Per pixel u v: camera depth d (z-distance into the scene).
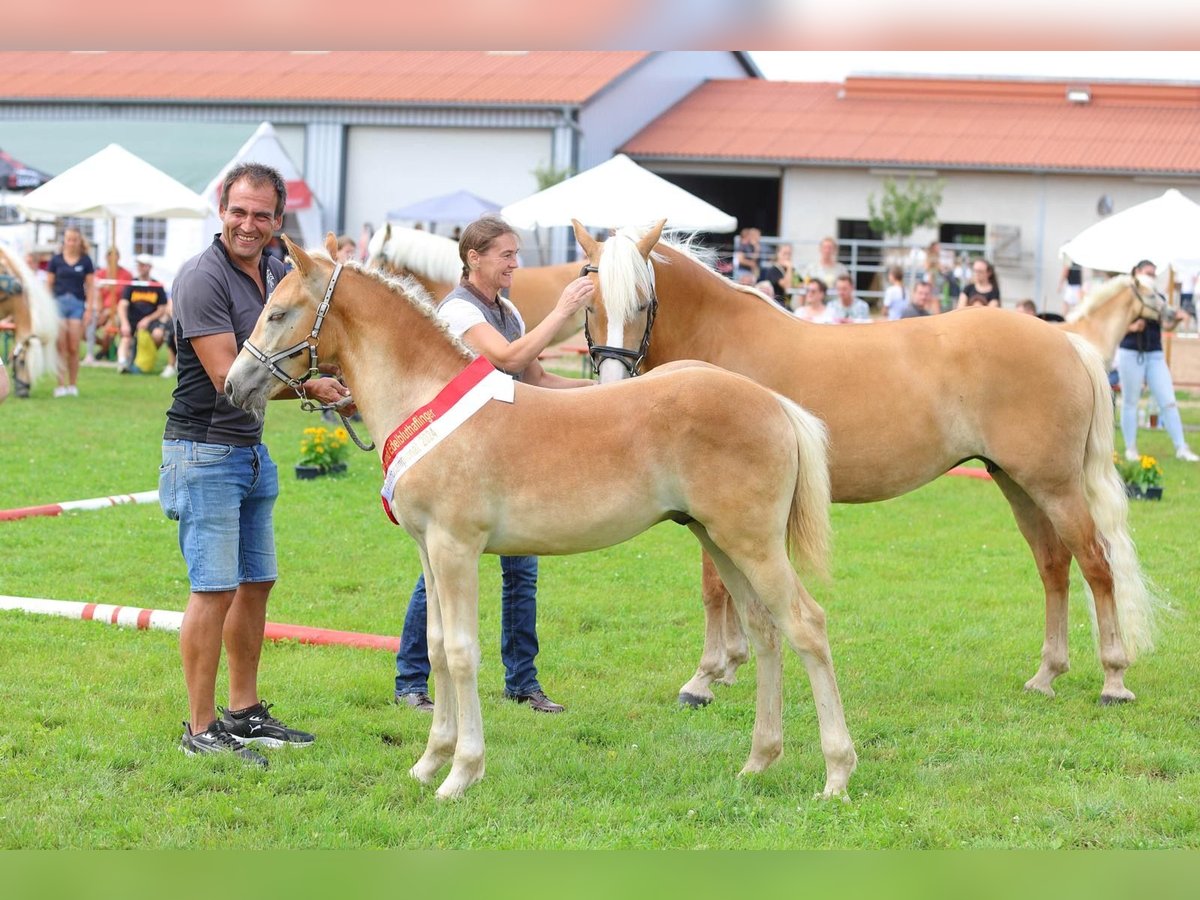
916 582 8.42
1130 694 6.02
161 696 5.77
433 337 4.82
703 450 4.63
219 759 5.04
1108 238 14.47
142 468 11.67
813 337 6.13
